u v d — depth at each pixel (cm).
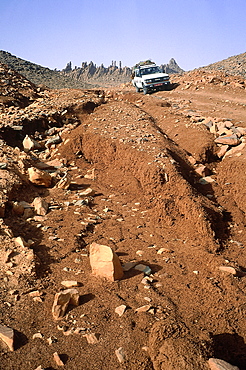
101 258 504
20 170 879
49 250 568
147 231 678
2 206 655
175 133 1242
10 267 499
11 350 370
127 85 3061
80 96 1716
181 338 379
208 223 667
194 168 975
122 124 1268
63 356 366
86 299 455
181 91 2223
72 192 855
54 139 1195
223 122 1250
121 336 394
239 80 2256
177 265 554
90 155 1089
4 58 4862
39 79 4419
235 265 548
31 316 418
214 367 341
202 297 470
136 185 866
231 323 426
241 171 886
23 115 1314
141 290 480
